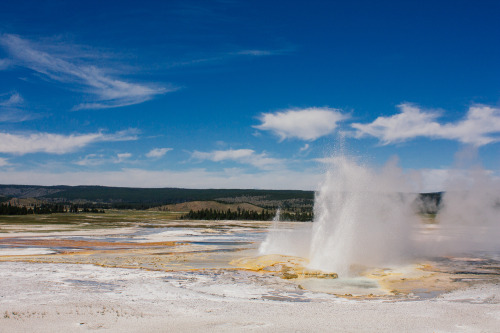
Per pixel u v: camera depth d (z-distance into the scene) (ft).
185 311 62.34
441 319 58.39
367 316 59.62
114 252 144.46
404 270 107.96
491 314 61.87
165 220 394.52
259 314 60.49
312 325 53.88
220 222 375.66
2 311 59.36
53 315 57.31
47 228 246.47
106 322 54.08
